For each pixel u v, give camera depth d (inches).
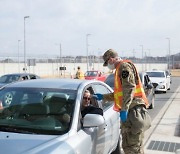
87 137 150.2
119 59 181.5
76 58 2701.8
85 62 2775.6
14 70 2100.1
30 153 119.6
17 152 120.8
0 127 148.1
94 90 199.6
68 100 162.7
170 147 274.1
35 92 171.3
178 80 1616.6
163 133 325.7
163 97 722.2
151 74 869.2
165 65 3208.7
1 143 128.3
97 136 165.8
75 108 157.2
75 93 168.4
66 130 144.2
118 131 221.5
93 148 159.0
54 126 147.3
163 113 466.9
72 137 140.3
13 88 178.5
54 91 169.9
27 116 157.1
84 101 173.9
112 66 182.1
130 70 173.8
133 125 177.8
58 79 193.6
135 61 3193.9
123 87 172.7
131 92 171.5
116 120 214.7
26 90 174.4
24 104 164.7
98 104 194.4
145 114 179.9
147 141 292.7
